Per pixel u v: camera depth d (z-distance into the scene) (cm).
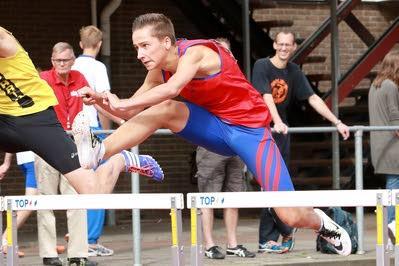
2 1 1633
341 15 1623
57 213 1597
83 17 1681
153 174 852
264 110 812
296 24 1842
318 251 1159
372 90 1178
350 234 1120
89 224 1152
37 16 1655
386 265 686
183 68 747
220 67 771
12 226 749
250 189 1441
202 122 793
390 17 1905
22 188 1612
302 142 1670
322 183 1595
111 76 1709
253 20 1708
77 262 1055
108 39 1661
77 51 1681
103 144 775
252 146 802
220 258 1102
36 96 868
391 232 1051
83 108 1070
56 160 862
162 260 1133
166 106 784
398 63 1162
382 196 680
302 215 838
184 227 1488
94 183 830
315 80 1698
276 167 803
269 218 1148
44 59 1659
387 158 1160
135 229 1070
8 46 852
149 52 755
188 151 1744
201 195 702
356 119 1734
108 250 1170
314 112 1695
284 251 1148
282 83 1126
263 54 1728
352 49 1886
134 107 741
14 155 1599
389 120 1161
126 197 715
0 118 866
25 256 1195
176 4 1756
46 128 864
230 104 792
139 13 1731
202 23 1770
